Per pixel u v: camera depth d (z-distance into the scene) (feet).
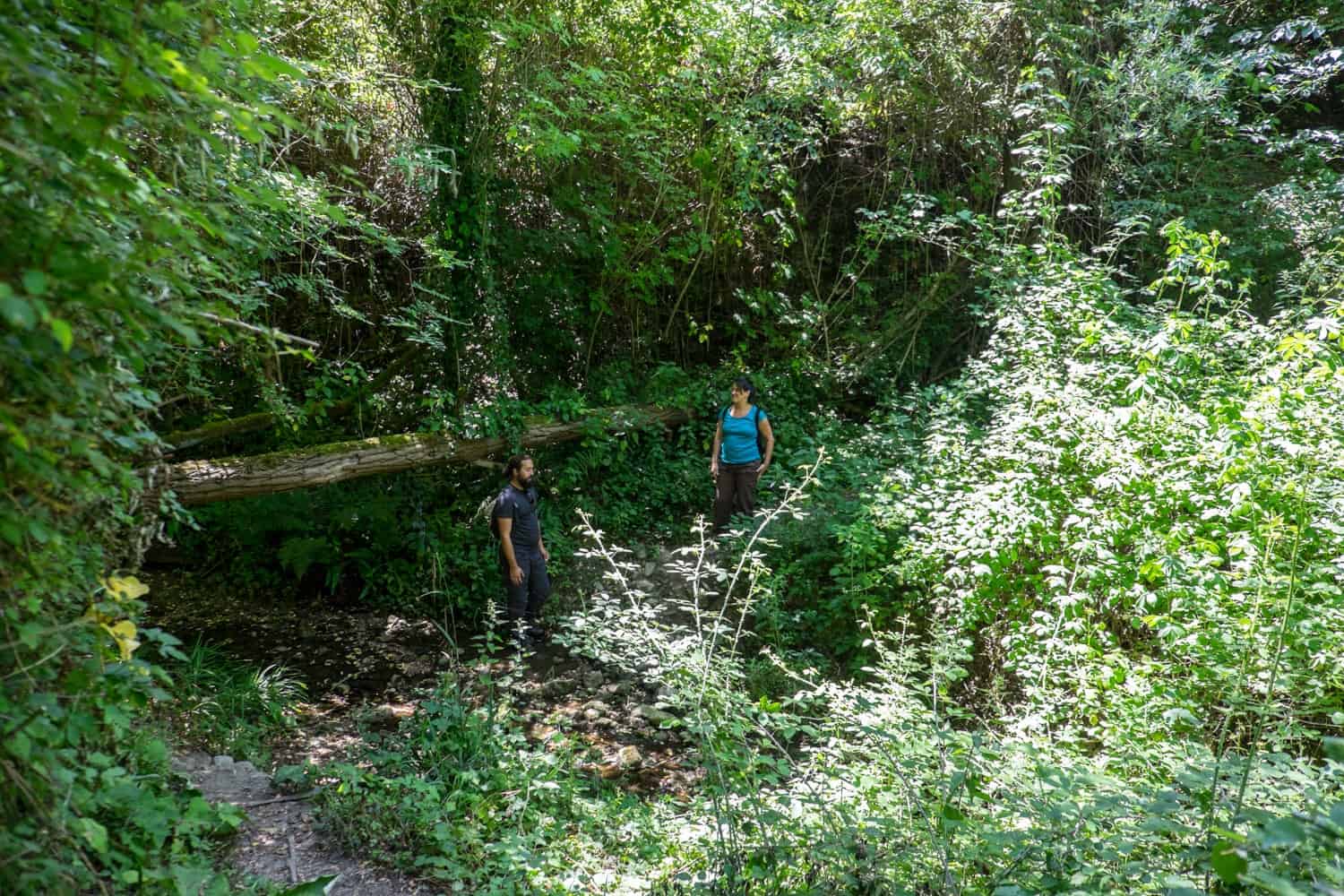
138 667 7.90
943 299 36.96
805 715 21.16
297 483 24.30
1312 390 17.69
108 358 6.70
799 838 12.76
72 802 7.59
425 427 28.78
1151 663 16.62
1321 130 35.91
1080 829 10.78
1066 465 20.84
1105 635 18.31
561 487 31.81
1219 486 17.37
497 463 30.35
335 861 13.32
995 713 19.42
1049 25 34.71
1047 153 30.71
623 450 32.53
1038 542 19.47
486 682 19.06
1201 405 19.97
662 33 31.86
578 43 31.42
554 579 28.86
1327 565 15.17
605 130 32.48
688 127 34.45
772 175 36.04
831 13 35.37
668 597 27.58
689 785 18.44
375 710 21.34
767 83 34.68
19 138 5.44
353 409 31.86
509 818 15.21
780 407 35.29
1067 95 36.24
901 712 15.19
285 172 16.61
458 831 14.33
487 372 30.68
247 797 14.98
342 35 27.14
